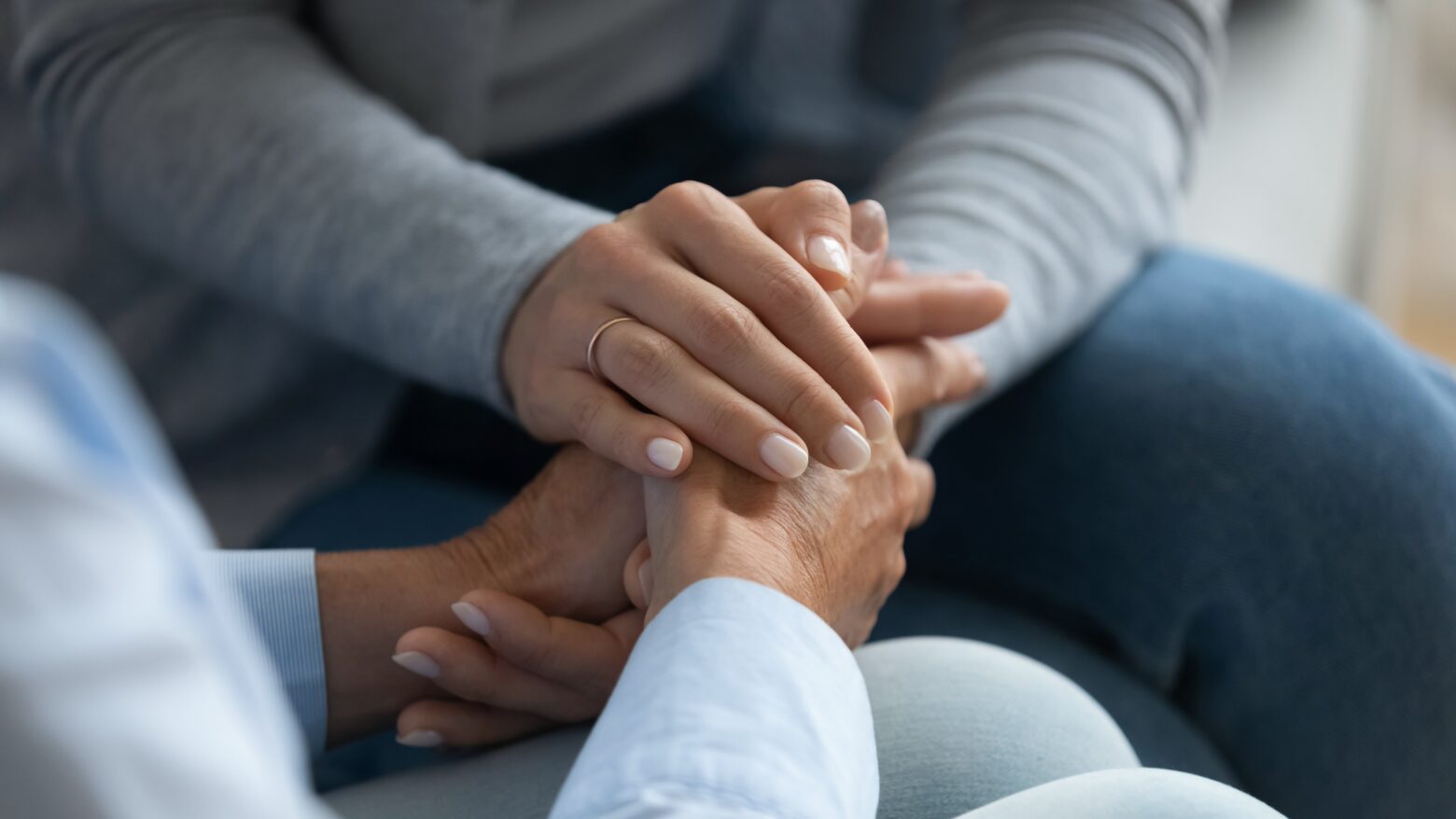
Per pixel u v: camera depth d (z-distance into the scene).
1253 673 1.09
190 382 1.21
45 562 0.53
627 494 1.02
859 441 0.98
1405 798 1.05
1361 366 1.10
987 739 0.96
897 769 0.95
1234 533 1.08
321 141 1.10
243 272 1.12
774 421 0.98
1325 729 1.07
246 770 0.58
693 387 0.98
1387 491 1.07
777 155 1.35
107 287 1.21
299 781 0.70
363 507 1.17
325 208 1.09
